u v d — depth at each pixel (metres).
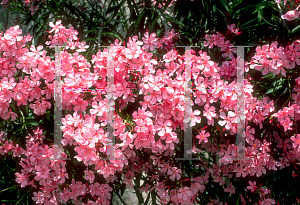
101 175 1.49
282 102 1.31
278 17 1.33
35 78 1.17
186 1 1.50
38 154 1.24
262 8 1.28
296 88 1.20
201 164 1.49
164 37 1.34
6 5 1.95
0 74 1.15
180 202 1.38
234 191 1.43
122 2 1.66
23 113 1.44
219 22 1.41
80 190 1.32
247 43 1.33
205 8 1.43
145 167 1.45
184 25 1.51
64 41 1.26
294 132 1.33
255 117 1.19
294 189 1.30
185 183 1.40
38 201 1.35
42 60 1.08
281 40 1.35
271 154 1.32
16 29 1.13
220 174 1.46
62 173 1.26
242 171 1.27
